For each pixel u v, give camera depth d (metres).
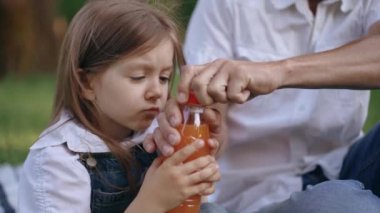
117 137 2.80
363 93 3.18
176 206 2.49
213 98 2.43
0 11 10.05
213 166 2.47
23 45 10.14
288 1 3.14
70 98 2.75
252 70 2.47
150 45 2.63
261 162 3.22
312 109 3.14
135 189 2.78
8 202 3.83
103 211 2.76
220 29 3.22
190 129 2.45
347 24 3.14
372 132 3.11
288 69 2.61
